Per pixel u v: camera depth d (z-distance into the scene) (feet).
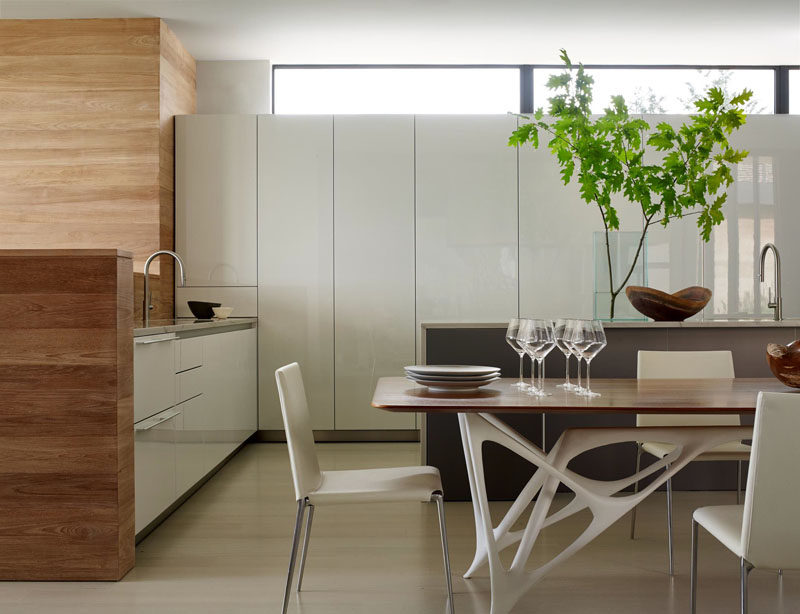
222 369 14.88
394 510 12.23
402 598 8.52
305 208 18.35
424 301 18.43
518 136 12.95
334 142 18.37
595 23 17.20
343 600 8.46
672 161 12.78
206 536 10.84
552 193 18.44
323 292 18.42
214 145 18.19
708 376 10.60
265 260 18.33
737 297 18.56
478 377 8.09
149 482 10.39
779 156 18.60
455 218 18.44
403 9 16.26
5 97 16.53
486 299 18.44
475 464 7.98
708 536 10.75
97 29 16.53
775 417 6.06
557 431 12.92
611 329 12.99
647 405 7.07
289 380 8.01
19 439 8.96
